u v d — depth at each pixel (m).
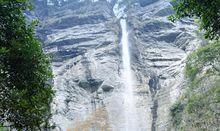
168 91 97.75
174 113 80.81
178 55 116.06
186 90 83.56
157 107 94.19
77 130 88.94
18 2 21.41
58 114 91.31
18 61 20.97
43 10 162.50
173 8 20.94
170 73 106.94
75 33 134.12
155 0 158.50
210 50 73.88
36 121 21.41
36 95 21.73
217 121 65.75
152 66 113.38
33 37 21.84
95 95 101.81
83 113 95.19
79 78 107.69
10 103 20.25
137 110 95.50
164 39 127.38
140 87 104.88
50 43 129.12
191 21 133.38
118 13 158.12
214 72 75.69
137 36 131.00
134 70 112.75
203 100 71.88
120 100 99.62
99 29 137.12
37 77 21.77
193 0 19.95
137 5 158.25
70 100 98.56
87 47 124.81
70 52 122.94
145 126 89.12
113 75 109.50
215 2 19.17
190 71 82.44
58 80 106.19
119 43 128.50
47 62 22.52
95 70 110.94
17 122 21.09
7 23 21.03
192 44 116.88
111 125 91.25
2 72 20.77
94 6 160.00
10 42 20.88
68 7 165.50
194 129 68.88
